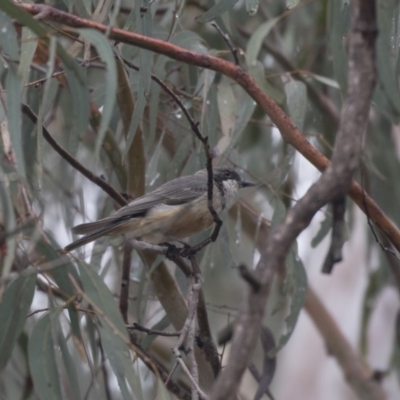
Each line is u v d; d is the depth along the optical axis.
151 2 8.47
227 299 14.88
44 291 8.76
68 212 11.95
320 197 4.62
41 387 6.58
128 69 10.20
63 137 13.22
